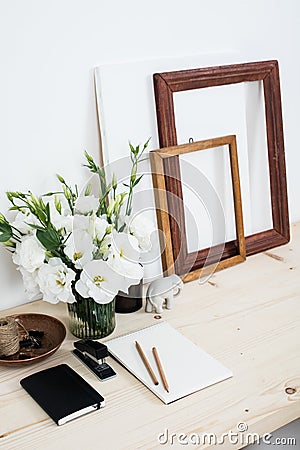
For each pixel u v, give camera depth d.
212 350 1.26
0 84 1.34
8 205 1.41
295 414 1.11
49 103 1.41
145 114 1.52
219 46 1.63
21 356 1.27
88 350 1.22
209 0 1.58
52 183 1.45
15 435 1.06
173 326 1.36
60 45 1.39
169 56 1.55
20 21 1.33
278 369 1.20
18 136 1.38
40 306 1.47
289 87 1.79
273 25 1.71
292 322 1.35
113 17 1.45
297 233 1.83
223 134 1.65
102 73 1.44
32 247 1.27
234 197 1.65
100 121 1.46
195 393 1.14
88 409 1.10
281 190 1.75
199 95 1.58
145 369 1.21
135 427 1.06
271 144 1.74
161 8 1.51
